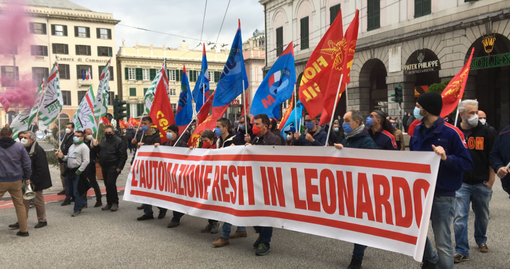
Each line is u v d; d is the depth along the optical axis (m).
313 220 4.09
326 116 4.56
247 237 5.32
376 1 21.73
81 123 8.56
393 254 4.45
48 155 12.46
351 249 4.68
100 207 7.52
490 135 4.23
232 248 4.80
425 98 3.37
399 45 20.53
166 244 5.00
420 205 3.30
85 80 47.22
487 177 4.27
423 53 19.34
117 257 4.53
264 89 7.12
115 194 7.18
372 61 22.88
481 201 4.31
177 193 5.61
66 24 46.56
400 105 20.12
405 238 3.39
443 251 3.27
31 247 5.02
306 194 4.16
